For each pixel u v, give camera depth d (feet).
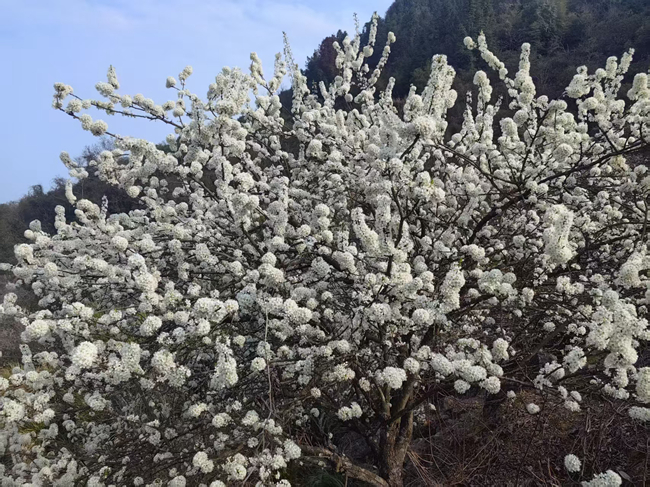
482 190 13.79
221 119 10.61
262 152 16.66
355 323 9.16
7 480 10.91
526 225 12.71
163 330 10.09
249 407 10.57
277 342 10.82
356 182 13.25
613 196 13.87
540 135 12.45
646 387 6.37
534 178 12.56
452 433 13.57
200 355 10.96
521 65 12.46
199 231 12.23
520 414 12.18
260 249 11.14
